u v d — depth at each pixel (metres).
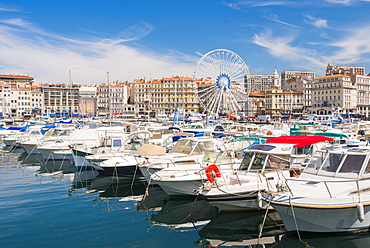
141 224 16.39
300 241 13.90
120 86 176.38
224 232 15.30
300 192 14.38
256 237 14.70
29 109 176.00
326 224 13.83
